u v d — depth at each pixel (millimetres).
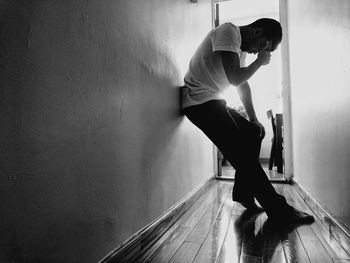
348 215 1075
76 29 733
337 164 1225
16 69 548
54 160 647
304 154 2082
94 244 798
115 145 925
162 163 1381
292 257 1024
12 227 534
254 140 1623
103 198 848
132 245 1003
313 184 1748
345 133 1107
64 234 676
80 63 748
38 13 605
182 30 1824
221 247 1131
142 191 1132
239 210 1718
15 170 542
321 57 1490
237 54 1454
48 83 632
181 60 1788
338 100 1201
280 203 1444
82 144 750
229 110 1711
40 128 606
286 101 2752
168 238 1249
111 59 908
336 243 1155
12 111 538
